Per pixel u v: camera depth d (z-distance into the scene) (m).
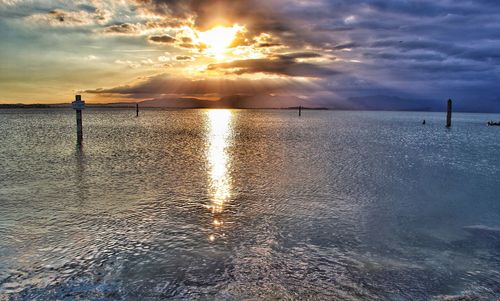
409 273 8.29
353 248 9.67
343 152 30.88
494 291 7.56
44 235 10.28
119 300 7.05
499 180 18.97
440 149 34.12
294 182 17.81
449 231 11.09
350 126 82.50
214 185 16.94
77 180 17.89
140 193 15.27
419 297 7.28
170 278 7.89
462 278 8.10
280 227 11.19
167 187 16.44
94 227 10.98
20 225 11.10
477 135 55.31
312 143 39.22
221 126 76.69
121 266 8.43
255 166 22.70
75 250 9.29
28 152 28.73
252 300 7.07
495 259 9.12
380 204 13.99
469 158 27.70
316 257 9.06
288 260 8.86
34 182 17.33
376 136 51.31
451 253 9.45
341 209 13.25
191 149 32.09
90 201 13.92
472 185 17.69
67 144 35.28
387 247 9.77
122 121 96.19
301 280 7.88
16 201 13.84
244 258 8.92
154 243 9.79
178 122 94.81
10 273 8.05
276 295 7.27
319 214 12.58
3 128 60.69
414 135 54.41
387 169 22.08
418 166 23.45
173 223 11.42
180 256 8.98
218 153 29.34
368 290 7.52
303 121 113.56
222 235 10.44
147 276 7.97
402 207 13.63
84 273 8.09
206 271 8.23
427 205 13.95
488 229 11.31
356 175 19.97
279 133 55.59
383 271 8.36
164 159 25.52
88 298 7.11
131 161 24.36
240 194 15.24
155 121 98.69
